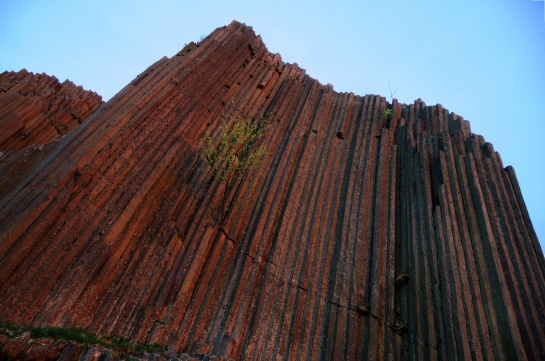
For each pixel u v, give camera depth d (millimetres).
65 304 9445
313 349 12266
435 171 17703
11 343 7125
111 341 9086
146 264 11719
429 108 22312
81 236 10555
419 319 12758
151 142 14031
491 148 18281
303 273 14234
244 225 15188
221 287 12945
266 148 18594
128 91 14930
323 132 20969
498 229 14414
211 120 17750
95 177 11703
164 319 11133
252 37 23891
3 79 28656
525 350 11148
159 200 13312
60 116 28219
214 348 11344
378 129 21312
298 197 17078
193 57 18484
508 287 12570
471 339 11508
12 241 9234
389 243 15461
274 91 22453
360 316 13242
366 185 17781
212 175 15922
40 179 10727
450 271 13266
